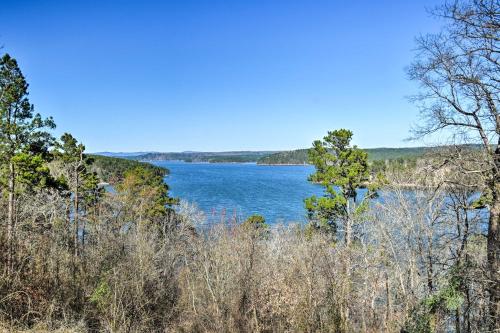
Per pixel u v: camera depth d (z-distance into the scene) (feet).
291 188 345.51
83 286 60.75
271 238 86.38
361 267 61.46
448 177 41.22
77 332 46.96
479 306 41.11
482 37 35.73
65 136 117.29
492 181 37.40
